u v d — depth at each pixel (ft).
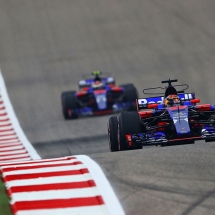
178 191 88.12
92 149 172.65
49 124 217.15
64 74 306.96
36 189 93.40
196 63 296.92
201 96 248.11
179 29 355.36
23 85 290.56
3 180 100.48
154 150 116.26
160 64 303.48
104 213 82.07
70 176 99.14
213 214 79.25
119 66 310.45
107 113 231.09
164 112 135.95
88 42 353.92
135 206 84.07
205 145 120.37
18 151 173.47
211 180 91.25
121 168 101.81
